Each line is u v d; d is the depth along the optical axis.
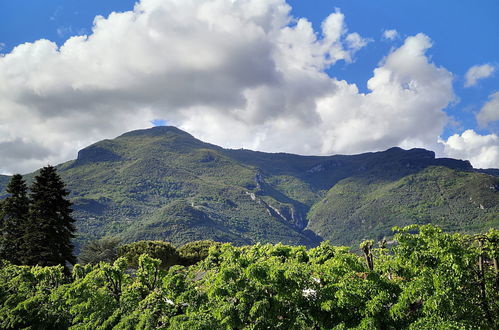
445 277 9.65
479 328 9.52
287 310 11.69
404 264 11.34
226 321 11.14
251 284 11.70
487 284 10.69
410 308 10.89
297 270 11.31
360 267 11.86
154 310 13.39
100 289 16.50
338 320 10.83
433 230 10.84
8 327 16.31
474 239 11.05
